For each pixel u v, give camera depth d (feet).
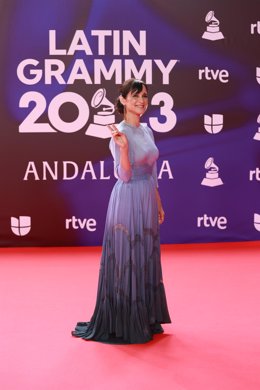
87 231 20.63
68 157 20.38
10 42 19.89
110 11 20.08
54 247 20.52
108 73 20.21
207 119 20.74
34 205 20.47
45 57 20.03
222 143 20.86
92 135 20.38
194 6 20.40
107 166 20.49
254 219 21.03
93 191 20.53
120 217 10.64
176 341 10.75
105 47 20.15
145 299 10.82
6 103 20.06
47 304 13.29
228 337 10.98
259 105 20.93
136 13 20.16
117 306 10.71
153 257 10.93
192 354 10.07
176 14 20.33
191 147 20.75
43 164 20.36
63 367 9.50
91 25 20.07
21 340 10.82
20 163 20.30
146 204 10.75
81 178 20.48
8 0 19.77
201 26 20.48
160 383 8.84
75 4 19.97
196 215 20.94
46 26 19.95
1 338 10.94
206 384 8.79
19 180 20.36
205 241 21.02
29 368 9.46
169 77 20.47
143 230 10.74
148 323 10.89
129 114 10.73
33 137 20.25
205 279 15.72
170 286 14.93
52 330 11.41
